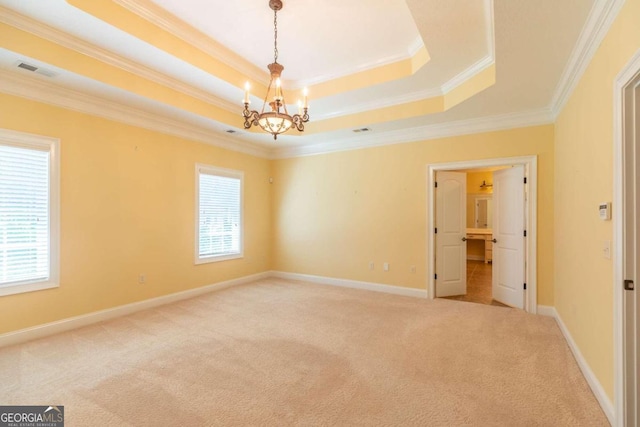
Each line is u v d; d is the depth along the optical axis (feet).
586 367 7.63
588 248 7.72
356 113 14.97
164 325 11.38
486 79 10.35
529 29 7.21
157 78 11.27
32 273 10.12
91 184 11.52
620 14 5.74
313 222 18.93
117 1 8.38
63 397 6.89
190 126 14.82
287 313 12.79
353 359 8.73
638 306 5.57
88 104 11.27
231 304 14.08
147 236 13.42
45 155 10.37
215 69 11.30
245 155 18.60
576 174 8.92
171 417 6.22
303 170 19.33
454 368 8.19
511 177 13.87
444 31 8.74
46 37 8.55
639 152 5.58
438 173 15.48
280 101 9.35
